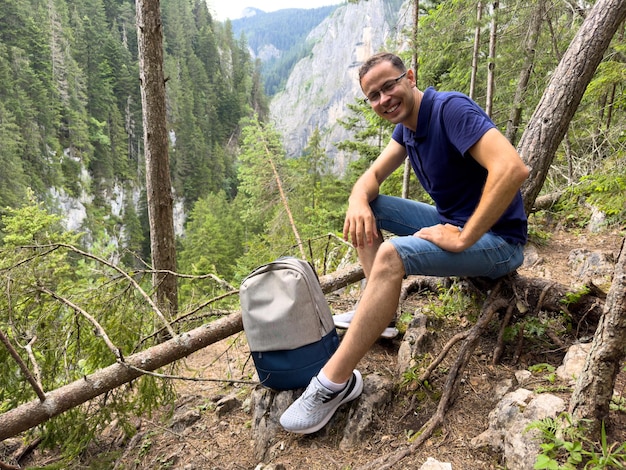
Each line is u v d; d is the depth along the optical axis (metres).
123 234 51.09
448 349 2.00
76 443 2.35
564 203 4.60
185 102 63.50
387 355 2.38
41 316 2.64
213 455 2.14
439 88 8.62
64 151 46.94
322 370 1.83
